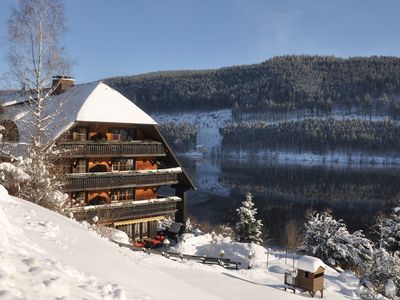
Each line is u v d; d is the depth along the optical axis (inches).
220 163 5452.8
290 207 2497.5
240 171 4404.5
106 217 1069.8
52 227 393.1
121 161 1221.7
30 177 784.9
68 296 192.1
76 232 448.1
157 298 300.5
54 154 889.5
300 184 3425.2
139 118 1191.6
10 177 773.3
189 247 1179.3
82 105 1107.9
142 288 313.6
